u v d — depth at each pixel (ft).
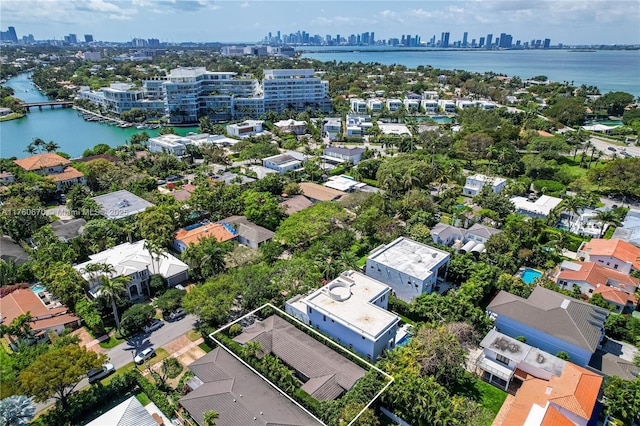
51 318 226.58
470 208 371.35
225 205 361.30
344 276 243.19
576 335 201.77
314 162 506.48
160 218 307.58
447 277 277.64
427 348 185.98
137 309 226.79
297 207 378.12
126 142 594.65
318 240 318.24
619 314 233.55
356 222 337.52
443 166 461.37
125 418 158.92
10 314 224.74
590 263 274.36
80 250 287.89
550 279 273.75
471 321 218.79
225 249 278.67
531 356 191.83
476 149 551.18
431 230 327.06
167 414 172.86
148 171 472.03
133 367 200.23
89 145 623.77
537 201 391.86
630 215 365.40
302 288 250.78
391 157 517.96
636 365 193.98
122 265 258.37
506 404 181.57
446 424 157.17
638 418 168.45
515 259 291.58
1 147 599.16
